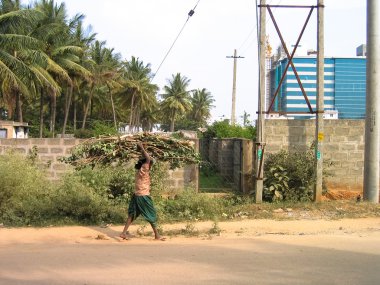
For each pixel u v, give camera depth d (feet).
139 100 216.13
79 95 193.67
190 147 33.22
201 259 22.88
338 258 23.15
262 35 40.75
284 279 19.19
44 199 34.83
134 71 209.67
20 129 122.42
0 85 97.14
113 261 22.44
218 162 63.36
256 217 36.68
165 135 33.76
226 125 99.71
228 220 35.86
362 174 46.01
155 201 37.86
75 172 39.34
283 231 31.91
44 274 19.98
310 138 45.47
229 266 21.40
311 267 21.25
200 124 298.15
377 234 30.53
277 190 41.29
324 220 35.73
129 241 28.37
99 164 33.17
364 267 21.27
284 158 42.91
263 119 40.52
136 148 32.01
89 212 33.94
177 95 240.32
